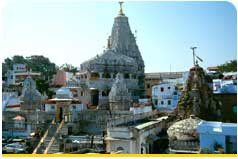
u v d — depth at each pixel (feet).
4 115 222.28
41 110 240.12
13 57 411.13
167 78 376.07
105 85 291.17
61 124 195.62
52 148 165.27
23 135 204.23
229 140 128.88
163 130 179.73
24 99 245.86
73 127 200.64
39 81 327.06
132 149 139.13
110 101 252.01
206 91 185.16
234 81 241.96
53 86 342.64
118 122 170.71
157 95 298.97
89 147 160.56
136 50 336.70
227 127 128.98
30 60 422.00
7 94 269.44
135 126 160.45
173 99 290.76
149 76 377.09
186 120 143.84
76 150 162.20
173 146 138.41
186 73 303.07
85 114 217.97
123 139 140.46
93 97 286.66
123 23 331.98
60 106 221.87
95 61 297.94
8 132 205.16
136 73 313.73
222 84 229.04
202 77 186.50
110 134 144.36
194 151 132.77
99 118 217.36
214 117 181.57
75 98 261.44
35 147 176.24
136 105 226.17
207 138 131.23
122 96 250.78
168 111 248.52
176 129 139.23
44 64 425.69
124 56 309.83
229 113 188.03
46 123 202.08
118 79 255.91
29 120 221.25
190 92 182.70
